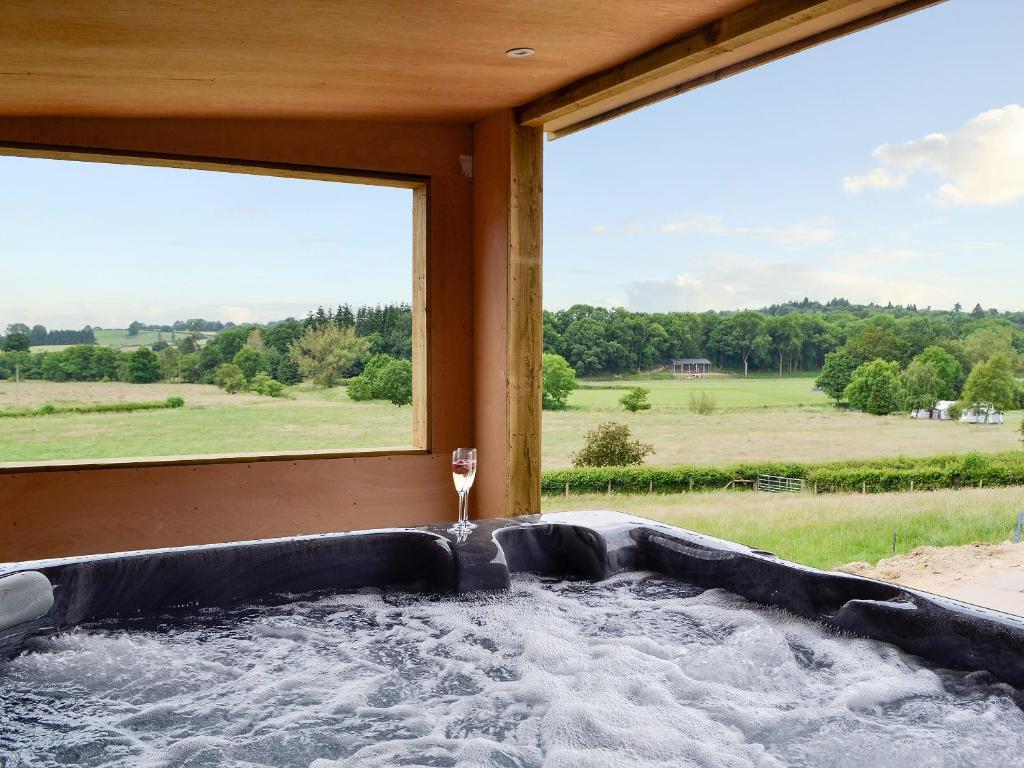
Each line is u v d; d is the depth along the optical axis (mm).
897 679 1764
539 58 3115
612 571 2578
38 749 1492
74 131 3576
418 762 1465
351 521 4145
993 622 1745
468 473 2564
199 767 1438
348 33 2635
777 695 1745
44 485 3508
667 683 1799
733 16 2646
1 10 2189
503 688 1792
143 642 2008
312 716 1647
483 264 4305
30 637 1982
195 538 3799
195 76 3039
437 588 2438
